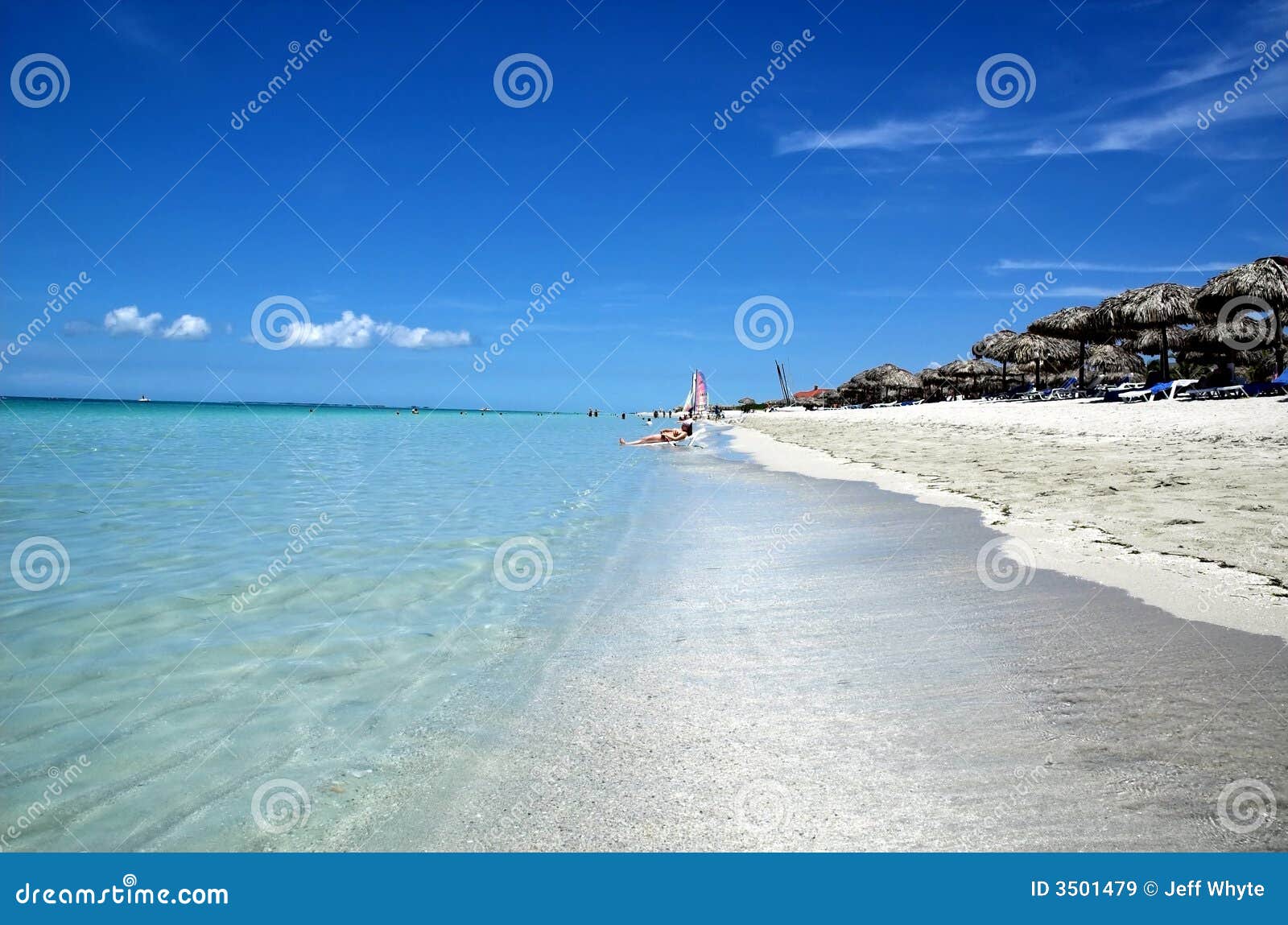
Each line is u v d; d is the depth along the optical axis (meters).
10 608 4.96
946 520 7.66
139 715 3.28
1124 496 8.15
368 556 6.77
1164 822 2.30
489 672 3.81
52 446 22.59
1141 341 38.50
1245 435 14.36
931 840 2.27
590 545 7.37
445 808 2.52
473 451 25.19
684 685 3.59
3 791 2.64
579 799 2.57
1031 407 33.12
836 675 3.62
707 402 78.19
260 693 3.54
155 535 7.84
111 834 2.37
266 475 14.87
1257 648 3.62
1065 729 2.92
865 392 74.31
